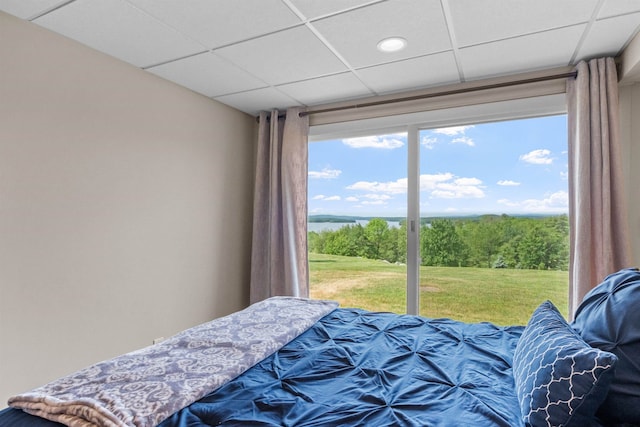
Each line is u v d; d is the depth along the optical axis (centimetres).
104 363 117
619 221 202
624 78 207
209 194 288
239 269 322
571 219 219
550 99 232
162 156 248
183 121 264
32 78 179
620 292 108
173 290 256
